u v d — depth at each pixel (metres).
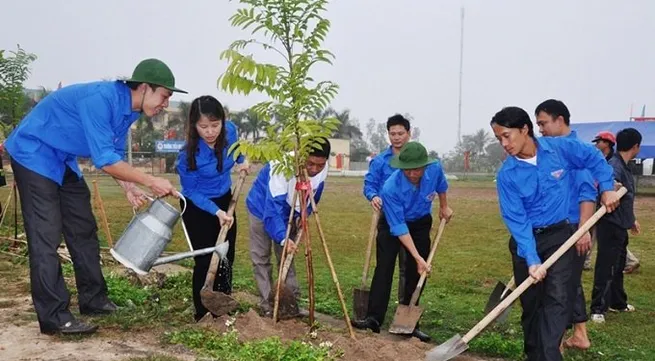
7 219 13.70
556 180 4.97
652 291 8.48
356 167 77.19
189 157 5.84
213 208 5.94
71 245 6.09
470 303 7.70
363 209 21.44
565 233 5.01
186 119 5.86
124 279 7.49
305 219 5.61
